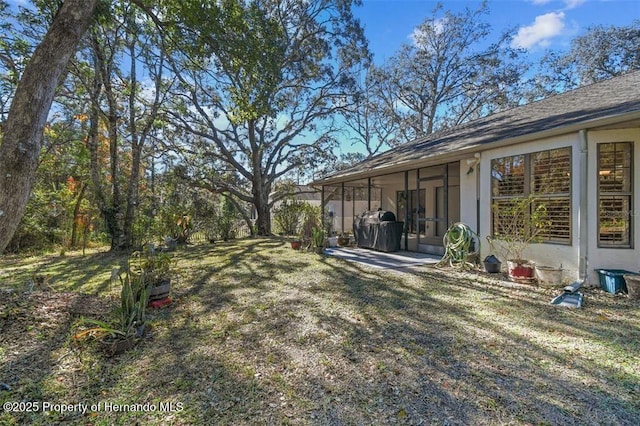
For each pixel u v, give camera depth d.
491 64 19.94
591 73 19.25
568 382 2.50
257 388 2.51
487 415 2.13
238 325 3.85
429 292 5.09
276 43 7.08
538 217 5.54
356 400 2.33
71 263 8.64
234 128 16.56
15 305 4.41
